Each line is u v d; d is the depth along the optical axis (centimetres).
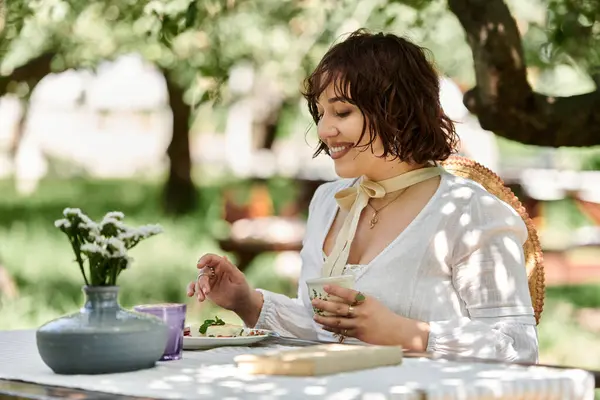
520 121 480
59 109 2573
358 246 323
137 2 573
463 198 316
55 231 1430
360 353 242
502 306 307
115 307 245
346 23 723
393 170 322
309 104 334
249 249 967
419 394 214
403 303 312
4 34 679
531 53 731
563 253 1076
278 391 217
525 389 226
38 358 270
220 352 279
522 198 1159
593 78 536
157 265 1120
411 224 316
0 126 2250
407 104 312
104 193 1961
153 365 251
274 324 330
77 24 820
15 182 2186
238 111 1938
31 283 1043
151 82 2294
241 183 1608
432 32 764
